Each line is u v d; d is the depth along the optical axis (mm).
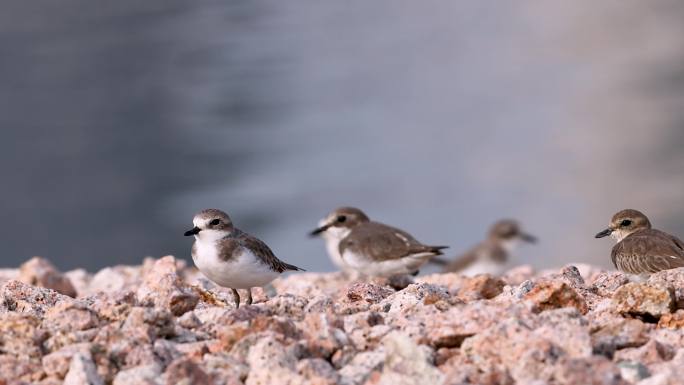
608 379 6238
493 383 6355
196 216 10219
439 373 6469
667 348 7164
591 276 13656
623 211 12359
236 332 7301
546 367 6465
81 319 7691
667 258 10664
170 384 6469
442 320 7430
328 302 8609
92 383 6551
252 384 6586
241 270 10203
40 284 14109
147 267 15305
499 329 6938
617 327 7438
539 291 8484
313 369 6551
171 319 7598
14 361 6980
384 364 6660
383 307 8820
